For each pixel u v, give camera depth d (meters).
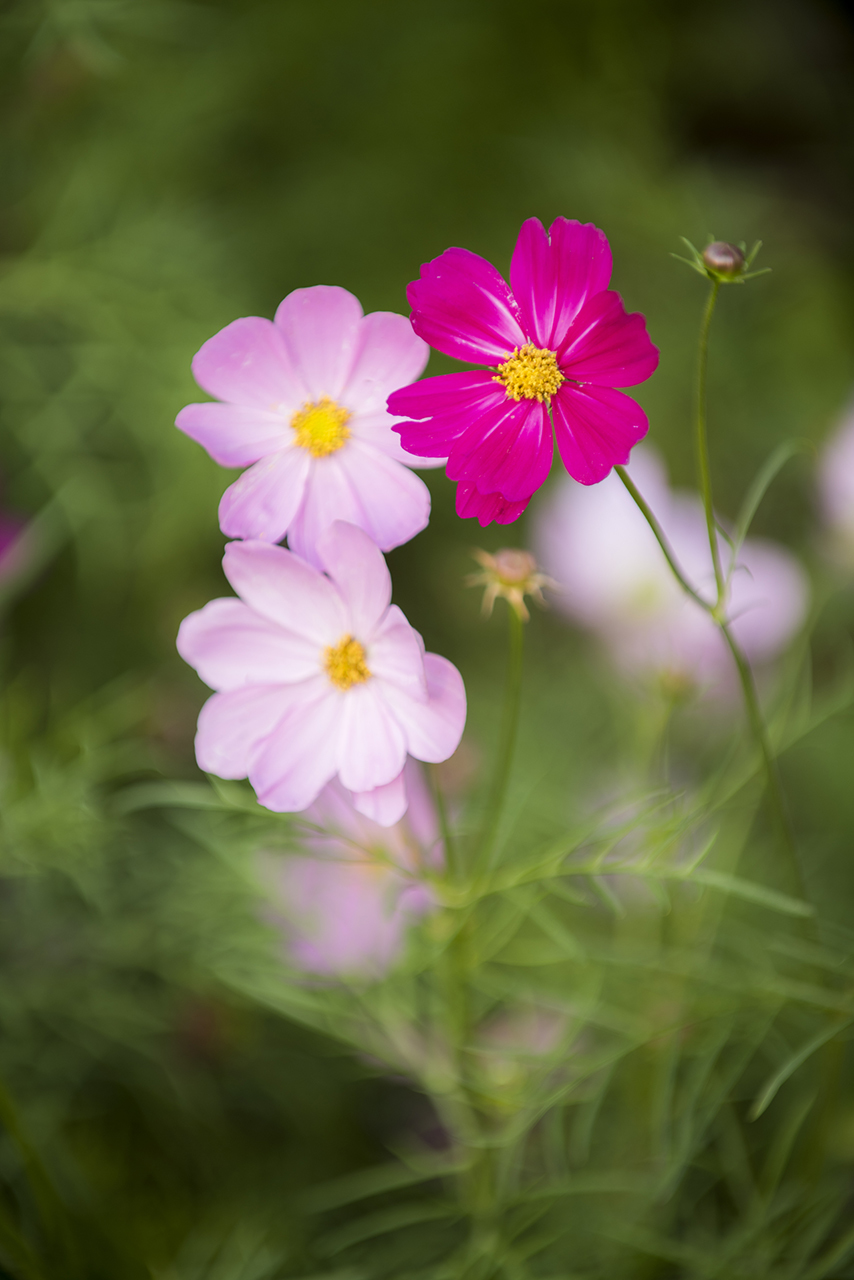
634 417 0.76
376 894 0.96
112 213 1.54
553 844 0.98
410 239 1.67
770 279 1.80
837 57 1.98
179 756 1.30
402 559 1.62
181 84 1.54
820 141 1.98
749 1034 0.95
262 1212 1.04
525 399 0.77
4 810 1.03
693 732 1.23
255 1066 1.12
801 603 1.13
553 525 1.22
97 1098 1.13
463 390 0.77
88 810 1.03
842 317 1.80
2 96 1.45
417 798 0.94
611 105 1.78
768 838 1.19
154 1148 1.10
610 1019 0.97
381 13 1.63
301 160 1.65
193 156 1.58
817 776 1.39
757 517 1.72
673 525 1.19
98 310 1.43
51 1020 1.08
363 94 1.67
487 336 0.77
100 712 1.28
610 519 1.18
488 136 1.69
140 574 1.46
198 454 1.41
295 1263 1.03
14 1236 0.90
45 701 1.40
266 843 0.91
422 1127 1.13
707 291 1.78
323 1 1.58
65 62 1.42
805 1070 1.04
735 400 1.74
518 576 0.83
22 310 1.43
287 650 0.80
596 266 0.76
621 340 0.76
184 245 1.51
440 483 1.64
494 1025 1.00
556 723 1.36
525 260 0.77
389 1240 1.05
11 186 1.50
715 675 1.12
